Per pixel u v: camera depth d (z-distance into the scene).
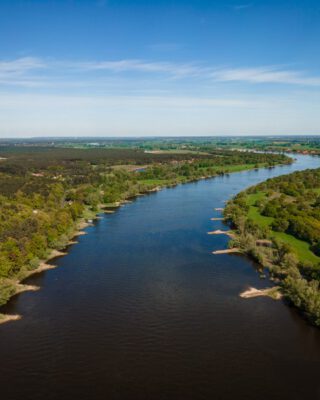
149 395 71.56
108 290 111.69
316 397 70.88
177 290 111.06
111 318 96.56
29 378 75.94
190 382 74.75
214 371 77.50
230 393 71.88
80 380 75.38
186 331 90.69
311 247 136.12
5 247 127.25
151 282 116.62
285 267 118.50
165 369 78.19
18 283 116.31
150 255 139.62
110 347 85.06
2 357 81.81
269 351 83.25
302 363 79.50
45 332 90.75
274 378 75.44
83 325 93.56
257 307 100.81
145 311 99.69
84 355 82.44
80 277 120.69
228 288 112.00
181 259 135.25
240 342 86.31
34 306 102.69
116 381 75.12
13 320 95.94
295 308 100.00
